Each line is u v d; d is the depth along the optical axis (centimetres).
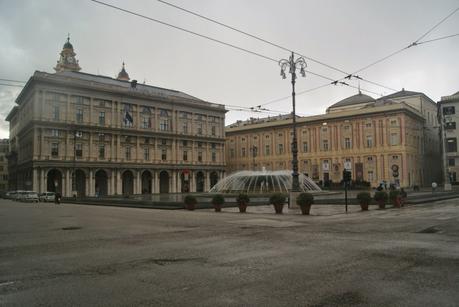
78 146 7494
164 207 3086
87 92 7656
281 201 2288
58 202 4959
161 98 8788
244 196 2459
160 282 689
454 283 660
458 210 2325
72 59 9700
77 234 1403
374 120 7588
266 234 1315
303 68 2544
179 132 9112
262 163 9450
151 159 8594
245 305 559
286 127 8988
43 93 7075
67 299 596
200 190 9619
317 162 8375
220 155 9956
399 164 7219
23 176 8019
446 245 1038
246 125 9994
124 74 10762
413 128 7731
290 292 620
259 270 771
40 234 1417
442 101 7638
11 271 791
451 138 7531
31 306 564
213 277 720
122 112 8169
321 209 2569
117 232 1443
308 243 1102
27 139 7681
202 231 1434
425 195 3950
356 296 595
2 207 3838
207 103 9762
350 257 889
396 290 623
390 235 1246
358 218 1886
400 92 8756
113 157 7969
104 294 621
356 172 7750
